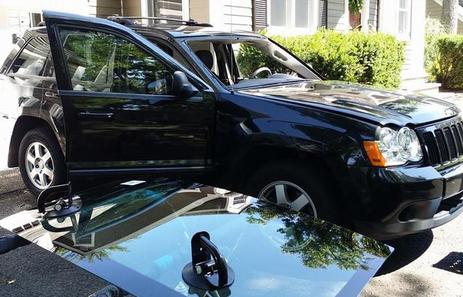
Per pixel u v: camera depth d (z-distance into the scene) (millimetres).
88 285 3355
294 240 2234
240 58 5406
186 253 2047
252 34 5258
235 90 4141
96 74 4172
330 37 10070
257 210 2570
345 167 3480
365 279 1921
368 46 10062
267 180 3904
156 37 4480
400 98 4234
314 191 3670
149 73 4113
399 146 3490
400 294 3504
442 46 16172
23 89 4898
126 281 1832
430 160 3654
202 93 4012
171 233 2266
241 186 4023
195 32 4641
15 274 3543
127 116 4023
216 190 2887
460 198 3918
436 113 3949
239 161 3930
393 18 15609
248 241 2207
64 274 3494
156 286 1794
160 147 4062
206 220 2424
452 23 20953
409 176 3406
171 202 2662
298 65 5574
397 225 3453
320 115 3643
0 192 5734
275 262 2018
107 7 10328
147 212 2518
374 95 4262
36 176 5086
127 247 2117
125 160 4078
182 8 10242
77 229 2342
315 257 2070
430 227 3572
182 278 1829
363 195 3439
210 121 4035
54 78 4535
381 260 2102
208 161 4078
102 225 2371
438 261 4008
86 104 4008
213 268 1808
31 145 5051
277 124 3752
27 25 9070
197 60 4258
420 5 16047
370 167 3414
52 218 2494
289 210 2617
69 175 4035
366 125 3479
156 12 10391
